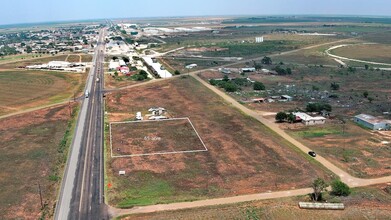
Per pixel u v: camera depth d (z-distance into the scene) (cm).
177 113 12294
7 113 12662
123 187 7144
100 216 6128
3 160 8550
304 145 9306
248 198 6644
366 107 12950
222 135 10075
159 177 7588
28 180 7525
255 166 8050
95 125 11238
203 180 7431
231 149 9062
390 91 15450
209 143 9494
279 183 7231
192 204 6469
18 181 7475
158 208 6350
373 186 7106
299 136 10006
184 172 7812
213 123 11150
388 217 5675
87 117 12112
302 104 13362
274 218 5669
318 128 10681
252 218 5678
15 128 10994
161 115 12069
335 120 11438
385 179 7419
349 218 5672
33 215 6203
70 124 11356
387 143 9456
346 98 14288
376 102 13638
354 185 7144
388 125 10681
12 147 9394
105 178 7569
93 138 10069
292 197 6625
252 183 7256
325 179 7375
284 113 11288
